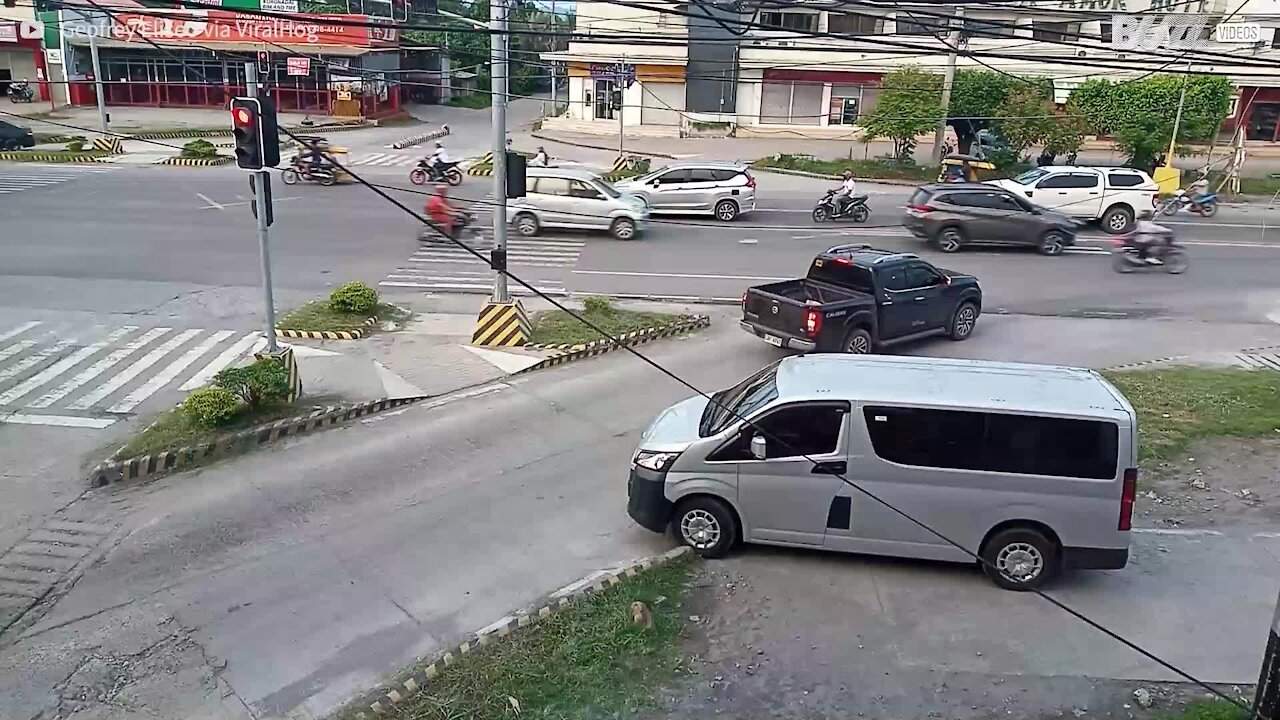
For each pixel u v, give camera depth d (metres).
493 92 14.72
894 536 8.77
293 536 9.59
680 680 7.29
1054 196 27.95
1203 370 15.23
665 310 18.66
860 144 46.59
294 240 23.67
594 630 7.82
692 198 28.39
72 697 7.05
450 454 11.73
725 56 48.34
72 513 10.02
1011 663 7.57
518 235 25.25
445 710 6.82
